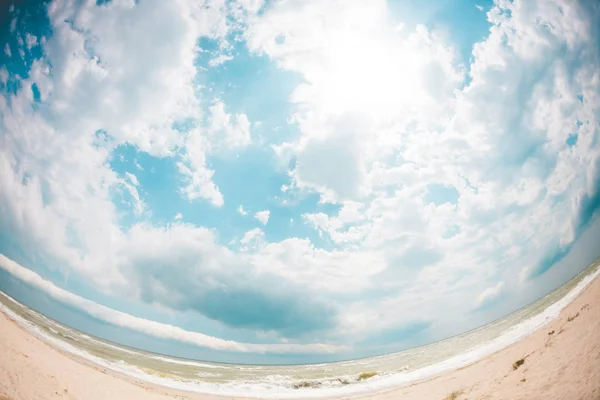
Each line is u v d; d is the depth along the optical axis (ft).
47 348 43.57
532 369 28.09
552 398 21.74
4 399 26.63
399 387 41.39
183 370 57.26
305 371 57.72
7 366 32.09
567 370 24.50
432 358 48.65
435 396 33.22
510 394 25.21
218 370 59.67
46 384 32.07
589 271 42.65
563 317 36.40
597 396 19.66
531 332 39.11
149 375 49.96
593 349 24.77
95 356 50.19
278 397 46.37
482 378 32.78
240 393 48.06
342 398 42.83
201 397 44.39
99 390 35.78
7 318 46.85
